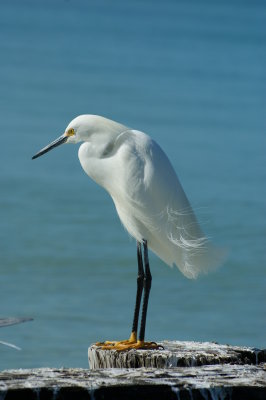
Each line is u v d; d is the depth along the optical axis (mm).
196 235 6414
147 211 6262
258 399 4359
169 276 14750
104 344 5996
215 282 14430
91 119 6410
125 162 6246
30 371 4637
